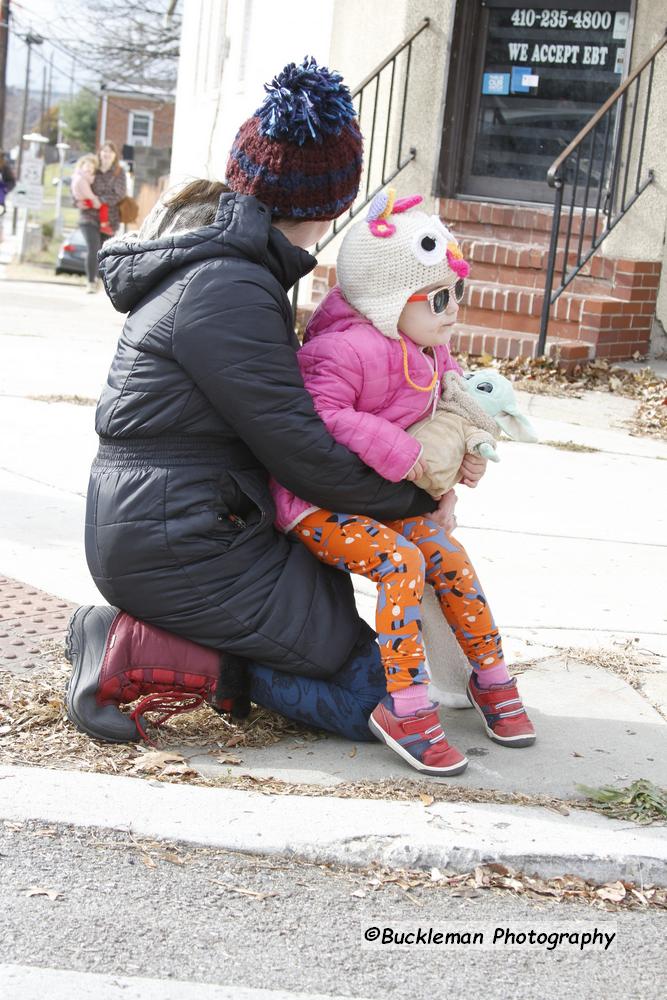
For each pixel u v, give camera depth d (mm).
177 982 2230
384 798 2900
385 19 9898
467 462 3193
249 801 2828
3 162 23750
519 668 3789
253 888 2557
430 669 3420
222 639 3068
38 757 2977
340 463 2955
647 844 2750
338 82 2998
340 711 3170
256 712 3373
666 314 9227
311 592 3100
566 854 2693
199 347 2881
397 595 3020
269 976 2277
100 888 2502
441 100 9852
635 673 3803
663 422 7500
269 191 3000
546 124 9969
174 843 2674
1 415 6656
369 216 3045
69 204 52531
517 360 8523
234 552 3027
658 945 2498
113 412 3014
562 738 3311
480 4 9945
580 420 7457
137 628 3090
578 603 4410
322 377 3018
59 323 10766
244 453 3070
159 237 3094
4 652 3561
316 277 9867
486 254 9414
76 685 3084
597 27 9711
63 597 4070
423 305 3039
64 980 2203
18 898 2439
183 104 14602
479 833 2742
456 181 10156
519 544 5066
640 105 9125
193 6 14305
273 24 11531
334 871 2654
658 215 9031
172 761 3012
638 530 5398
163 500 2965
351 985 2277
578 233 9406
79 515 5027
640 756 3227
